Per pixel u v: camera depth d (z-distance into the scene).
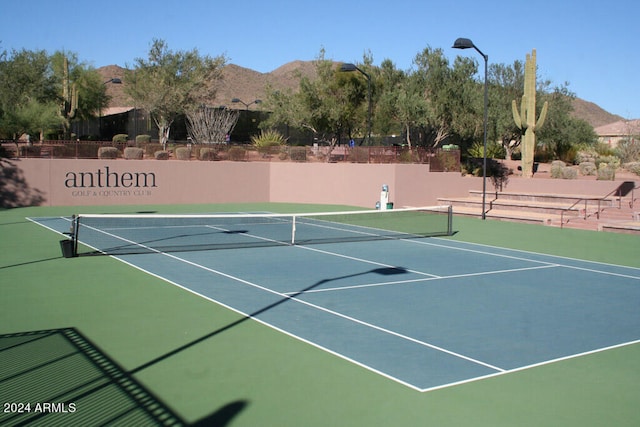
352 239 20.66
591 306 11.49
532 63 33.16
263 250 17.75
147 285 12.48
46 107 37.22
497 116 37.25
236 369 7.54
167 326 9.44
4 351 8.10
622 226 22.98
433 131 36.69
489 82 44.03
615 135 59.72
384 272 14.50
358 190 32.09
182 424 5.94
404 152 31.48
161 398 6.57
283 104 43.84
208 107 46.88
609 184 29.69
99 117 55.38
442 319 10.26
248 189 34.50
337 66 42.69
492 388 7.11
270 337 8.97
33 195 30.17
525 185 32.81
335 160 33.47
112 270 14.05
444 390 7.01
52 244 17.97
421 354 8.33
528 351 8.59
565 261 16.83
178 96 46.50
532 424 6.13
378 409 6.41
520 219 26.45
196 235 20.84
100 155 31.42
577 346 8.90
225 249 17.78
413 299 11.73
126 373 7.32
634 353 8.59
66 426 5.84
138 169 32.09
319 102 41.72
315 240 20.22
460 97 35.56
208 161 33.66
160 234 20.94
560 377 7.54
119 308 10.53
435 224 25.36
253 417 6.14
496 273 14.78
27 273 13.54
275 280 13.31
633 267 16.05
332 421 6.09
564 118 44.12
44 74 43.22
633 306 11.56
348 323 9.86
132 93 46.88
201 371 7.45
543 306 11.41
